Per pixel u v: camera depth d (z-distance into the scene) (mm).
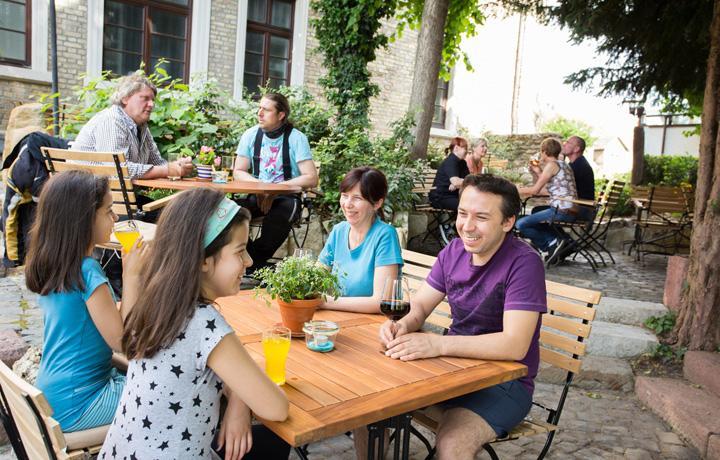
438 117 13703
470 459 1935
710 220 4105
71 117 6723
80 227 1863
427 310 2420
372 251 2709
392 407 1588
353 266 2771
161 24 9727
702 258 4121
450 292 2336
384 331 2113
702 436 3096
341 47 9164
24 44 8641
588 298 2455
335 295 2252
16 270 5258
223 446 1758
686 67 6695
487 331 2236
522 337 2031
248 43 10680
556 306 2566
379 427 1804
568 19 6195
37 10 8586
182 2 9836
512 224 2150
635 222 7750
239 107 8062
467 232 2119
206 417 1517
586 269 6734
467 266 2262
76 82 8992
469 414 2062
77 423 1896
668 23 6102
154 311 1431
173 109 6891
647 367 4109
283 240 5105
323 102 11398
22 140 4223
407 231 6949
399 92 12734
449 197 7125
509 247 2178
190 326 1450
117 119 4547
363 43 9188
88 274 1885
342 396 1631
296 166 5242
